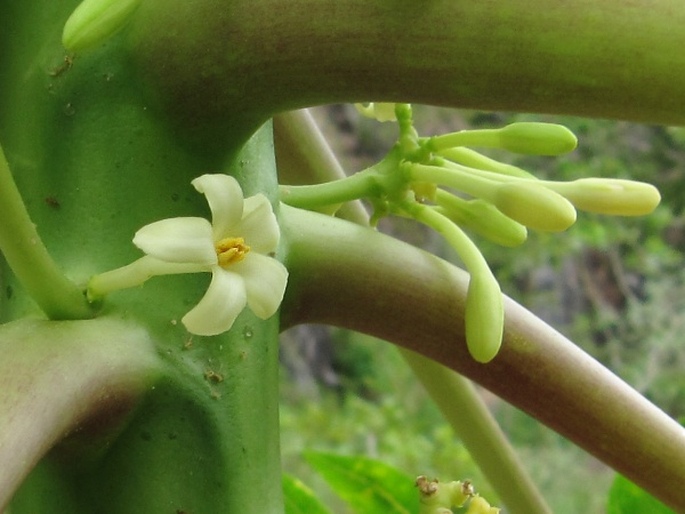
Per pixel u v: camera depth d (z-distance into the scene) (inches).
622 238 66.3
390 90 5.6
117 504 5.9
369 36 5.4
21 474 4.6
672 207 65.1
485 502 7.0
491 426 9.2
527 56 5.1
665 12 5.0
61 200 6.1
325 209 7.5
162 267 5.5
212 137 6.1
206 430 6.0
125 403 5.6
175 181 6.1
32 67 6.2
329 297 7.0
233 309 5.4
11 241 5.2
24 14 6.3
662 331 65.2
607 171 62.5
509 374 7.4
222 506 6.0
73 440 5.6
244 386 6.2
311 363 72.5
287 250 6.7
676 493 7.6
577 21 5.0
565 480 61.7
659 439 7.5
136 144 6.1
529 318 7.4
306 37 5.5
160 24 5.8
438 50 5.3
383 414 62.5
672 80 5.0
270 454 6.3
